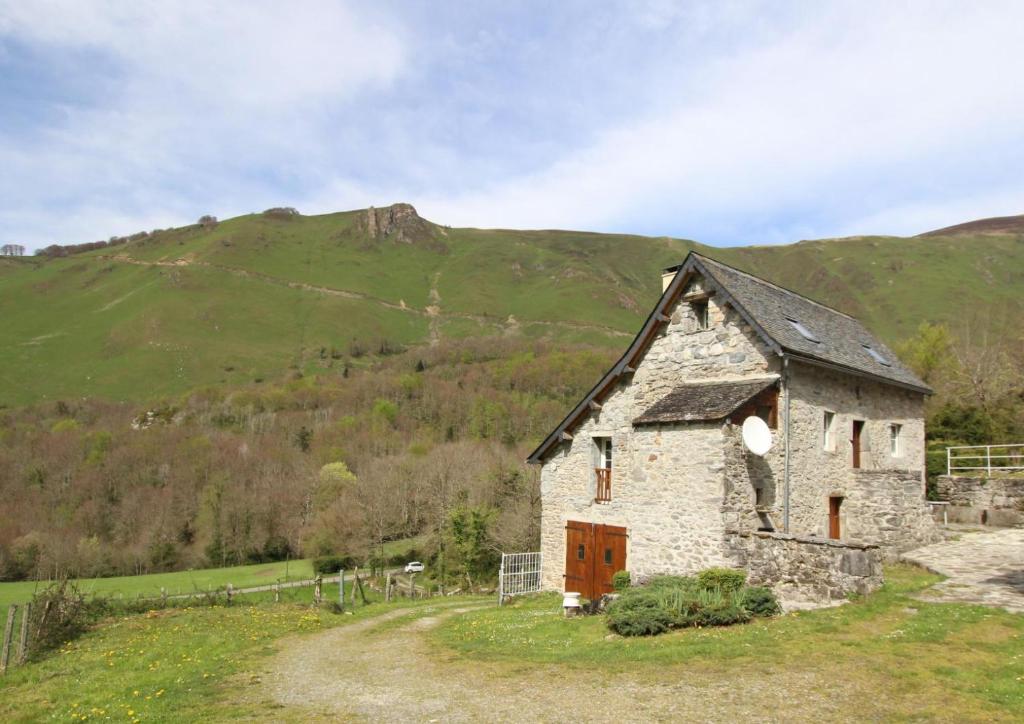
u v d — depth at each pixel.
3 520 57.47
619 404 22.00
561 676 10.59
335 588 42.47
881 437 23.08
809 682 9.22
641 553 18.44
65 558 54.28
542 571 23.47
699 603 13.28
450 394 92.69
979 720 7.70
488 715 8.94
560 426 23.05
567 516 22.91
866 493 20.58
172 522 61.62
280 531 63.53
